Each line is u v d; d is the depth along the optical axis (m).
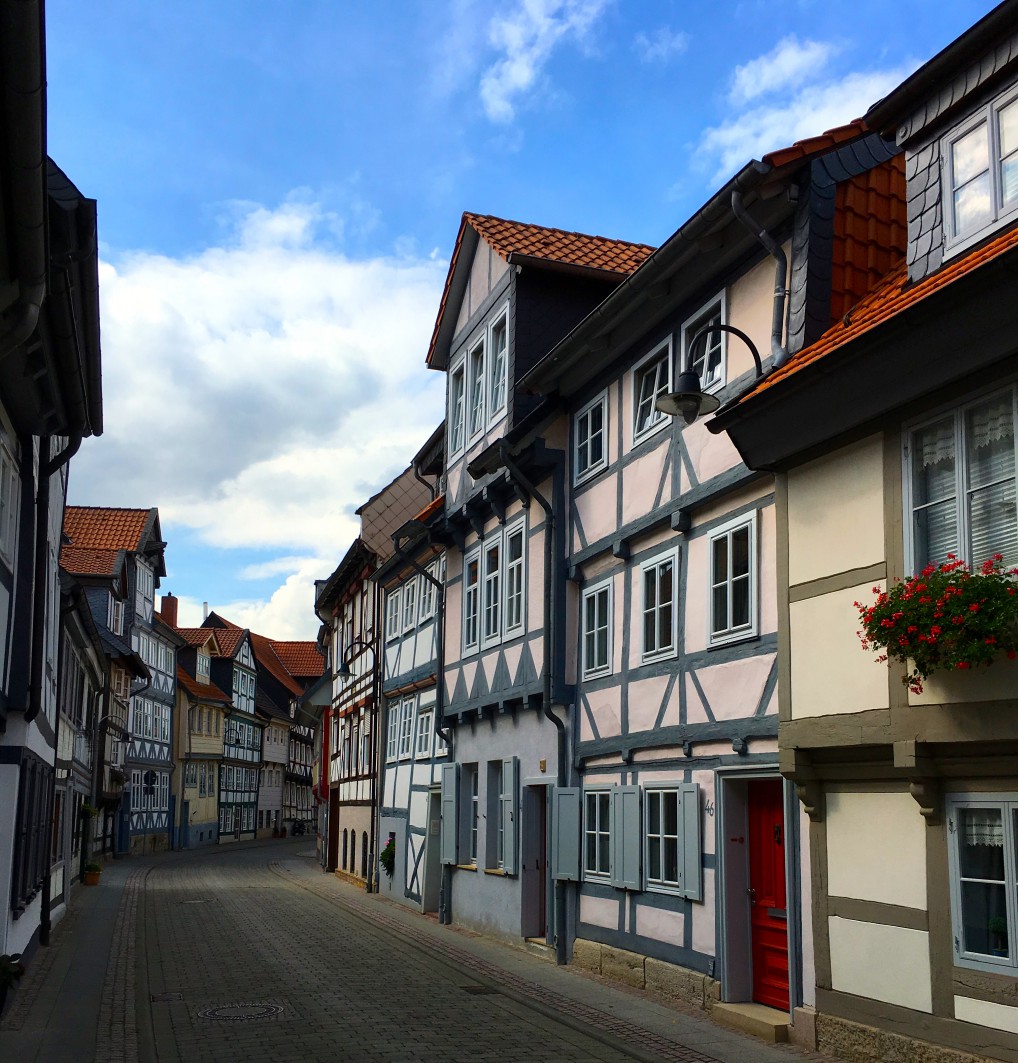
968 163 8.86
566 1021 10.76
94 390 11.84
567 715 15.19
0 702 10.78
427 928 18.97
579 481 15.22
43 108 6.39
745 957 11.02
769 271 11.10
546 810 16.28
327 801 37.22
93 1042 9.87
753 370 11.13
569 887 14.80
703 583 11.84
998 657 7.59
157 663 52.03
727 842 11.16
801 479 9.91
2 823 11.59
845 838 9.24
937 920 8.20
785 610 9.92
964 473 8.16
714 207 10.88
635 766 13.22
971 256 8.44
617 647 13.86
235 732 65.50
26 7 5.60
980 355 7.87
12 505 11.41
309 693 38.88
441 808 20.22
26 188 6.93
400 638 25.27
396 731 25.62
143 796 49.62
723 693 11.24
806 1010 9.57
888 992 8.65
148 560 49.81
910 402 8.64
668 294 12.73
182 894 26.30
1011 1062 7.51
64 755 20.80
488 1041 9.88
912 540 8.57
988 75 8.59
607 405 14.51
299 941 17.16
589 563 14.90
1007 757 7.64
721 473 11.46
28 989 12.55
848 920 9.14
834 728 9.12
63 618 19.02
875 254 10.58
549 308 16.86
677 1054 9.38
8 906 11.63
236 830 66.00
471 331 19.12
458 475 19.59
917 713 8.27
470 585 19.45
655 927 12.49
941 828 8.23
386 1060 9.17
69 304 9.23
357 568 31.38
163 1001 11.91
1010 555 7.79
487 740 18.17
